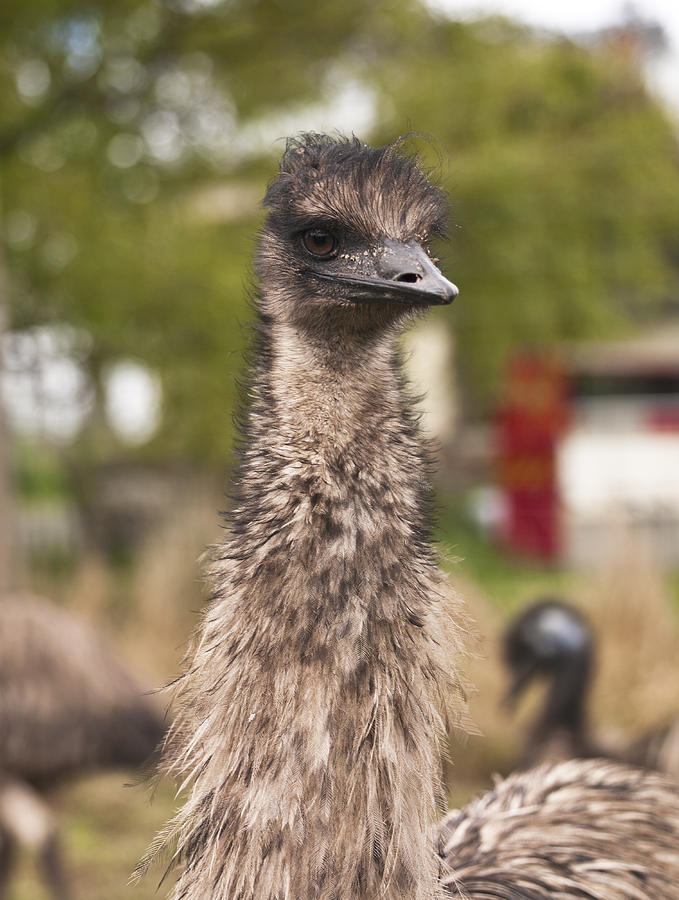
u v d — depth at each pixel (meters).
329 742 2.53
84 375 15.01
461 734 2.94
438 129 16.44
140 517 15.94
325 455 2.64
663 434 17.27
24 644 6.86
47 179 14.11
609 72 18.42
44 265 14.02
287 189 2.92
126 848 7.41
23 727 6.75
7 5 14.34
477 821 3.69
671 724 6.99
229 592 2.68
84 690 6.88
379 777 2.56
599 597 9.98
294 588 2.58
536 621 7.47
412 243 2.83
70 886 6.71
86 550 14.37
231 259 14.43
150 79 15.31
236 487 2.78
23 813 6.70
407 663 2.61
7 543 10.48
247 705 2.59
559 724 7.35
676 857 3.64
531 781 4.03
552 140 18.02
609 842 3.60
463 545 17.33
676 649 9.40
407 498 2.68
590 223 18.25
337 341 2.77
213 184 15.46
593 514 15.73
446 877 3.00
